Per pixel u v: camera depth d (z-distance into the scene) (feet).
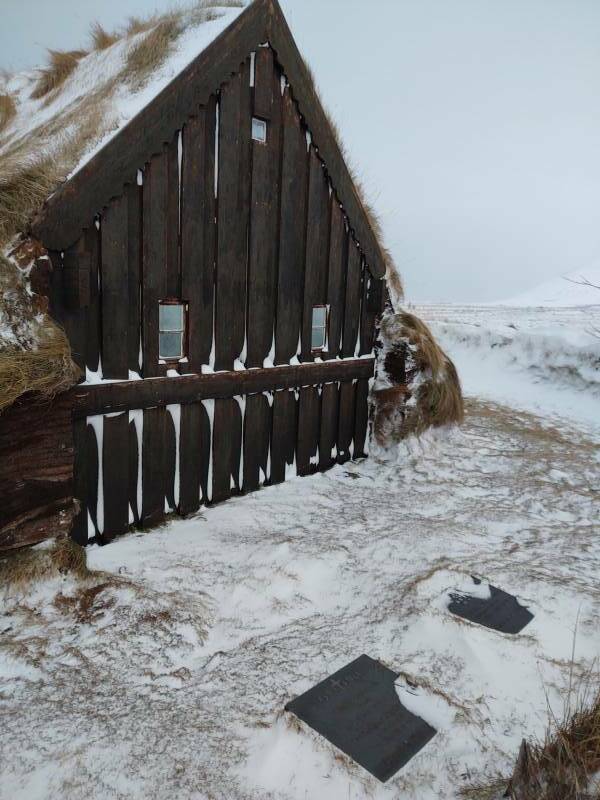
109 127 12.87
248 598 11.96
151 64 15.85
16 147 14.61
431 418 22.79
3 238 11.02
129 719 8.64
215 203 14.93
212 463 16.46
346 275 19.72
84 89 18.60
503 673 9.98
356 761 8.08
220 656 10.18
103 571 12.44
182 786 7.57
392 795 7.59
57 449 11.46
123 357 13.53
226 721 8.71
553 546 15.06
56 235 11.56
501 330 42.24
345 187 18.56
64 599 11.19
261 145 15.78
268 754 8.11
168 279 14.19
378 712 8.98
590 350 35.32
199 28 17.10
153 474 14.80
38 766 7.73
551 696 9.45
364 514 16.62
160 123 13.11
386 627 11.16
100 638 10.37
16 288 10.94
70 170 12.00
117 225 12.85
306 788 7.64
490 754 8.30
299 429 19.06
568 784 6.03
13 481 10.84
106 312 12.98
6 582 10.84
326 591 12.49
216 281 15.42
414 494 18.49
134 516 14.56
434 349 23.41
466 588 12.56
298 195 17.21
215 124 14.56
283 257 17.15
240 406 16.98
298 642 10.67
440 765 8.08
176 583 12.26
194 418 15.62
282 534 14.92
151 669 9.75
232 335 16.17
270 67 15.51
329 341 19.58
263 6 14.75
